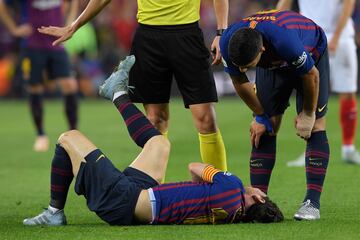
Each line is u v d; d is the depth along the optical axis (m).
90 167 18.84
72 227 19.19
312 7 31.83
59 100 70.62
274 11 19.36
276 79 20.05
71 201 23.91
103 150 37.28
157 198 18.66
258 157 20.67
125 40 69.69
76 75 69.50
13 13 65.06
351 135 31.58
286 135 42.28
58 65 38.84
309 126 19.53
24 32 38.59
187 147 37.62
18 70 70.06
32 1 38.81
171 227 18.52
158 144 19.30
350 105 31.53
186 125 48.66
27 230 18.92
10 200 24.61
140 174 18.97
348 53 31.39
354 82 31.56
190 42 21.83
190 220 18.70
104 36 69.81
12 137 44.31
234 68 18.89
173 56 21.86
